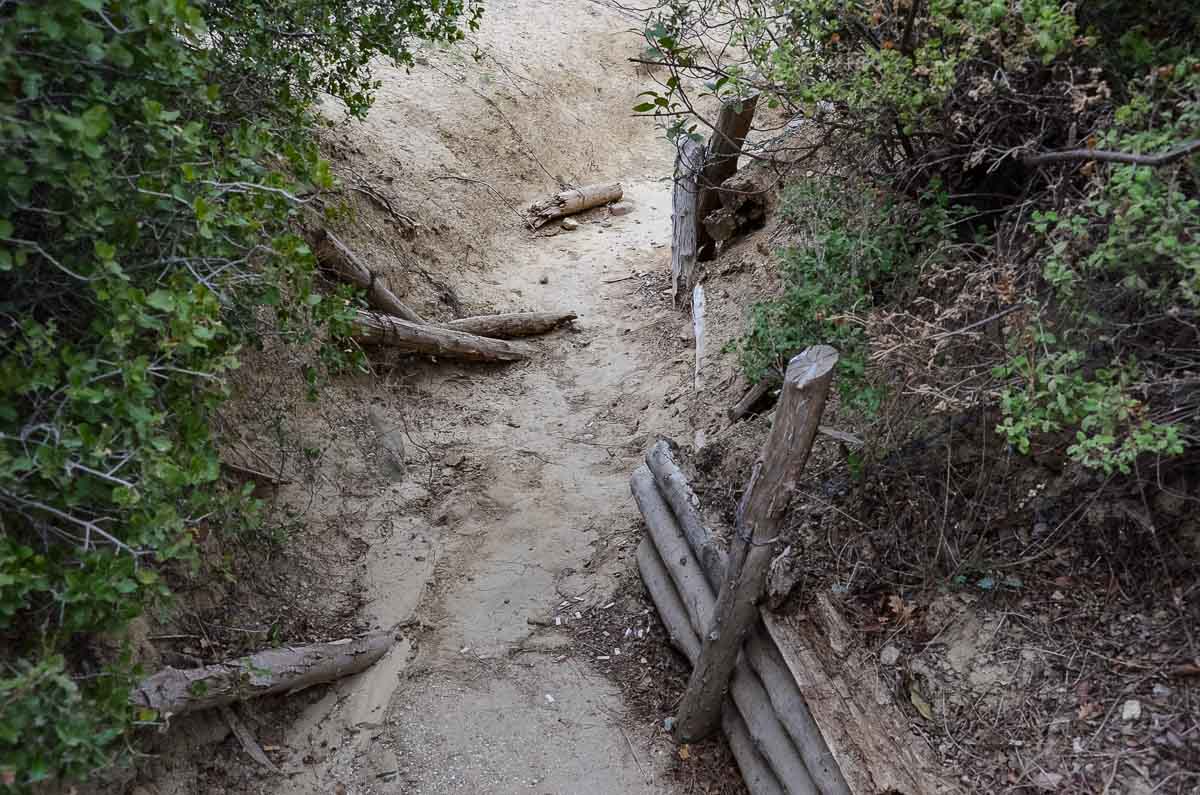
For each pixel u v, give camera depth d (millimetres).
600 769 4094
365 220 7559
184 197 2992
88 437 2654
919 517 4023
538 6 13703
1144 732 3152
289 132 4977
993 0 3160
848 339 3895
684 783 4023
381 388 6449
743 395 5828
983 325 3689
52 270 3025
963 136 3945
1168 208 2693
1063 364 2918
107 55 2604
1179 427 3184
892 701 3451
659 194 11523
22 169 2457
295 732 4293
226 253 3248
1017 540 3814
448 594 5074
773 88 4312
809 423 3426
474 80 10922
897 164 4469
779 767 3596
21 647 3135
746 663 3986
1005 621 3619
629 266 9172
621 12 14102
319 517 5285
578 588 5109
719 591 4016
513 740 4238
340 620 4824
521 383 7086
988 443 3992
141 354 3000
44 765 2594
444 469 6016
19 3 2391
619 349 7492
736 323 6648
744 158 9375
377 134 8828
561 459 6145
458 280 8273
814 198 4750
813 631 3729
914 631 3713
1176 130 2797
